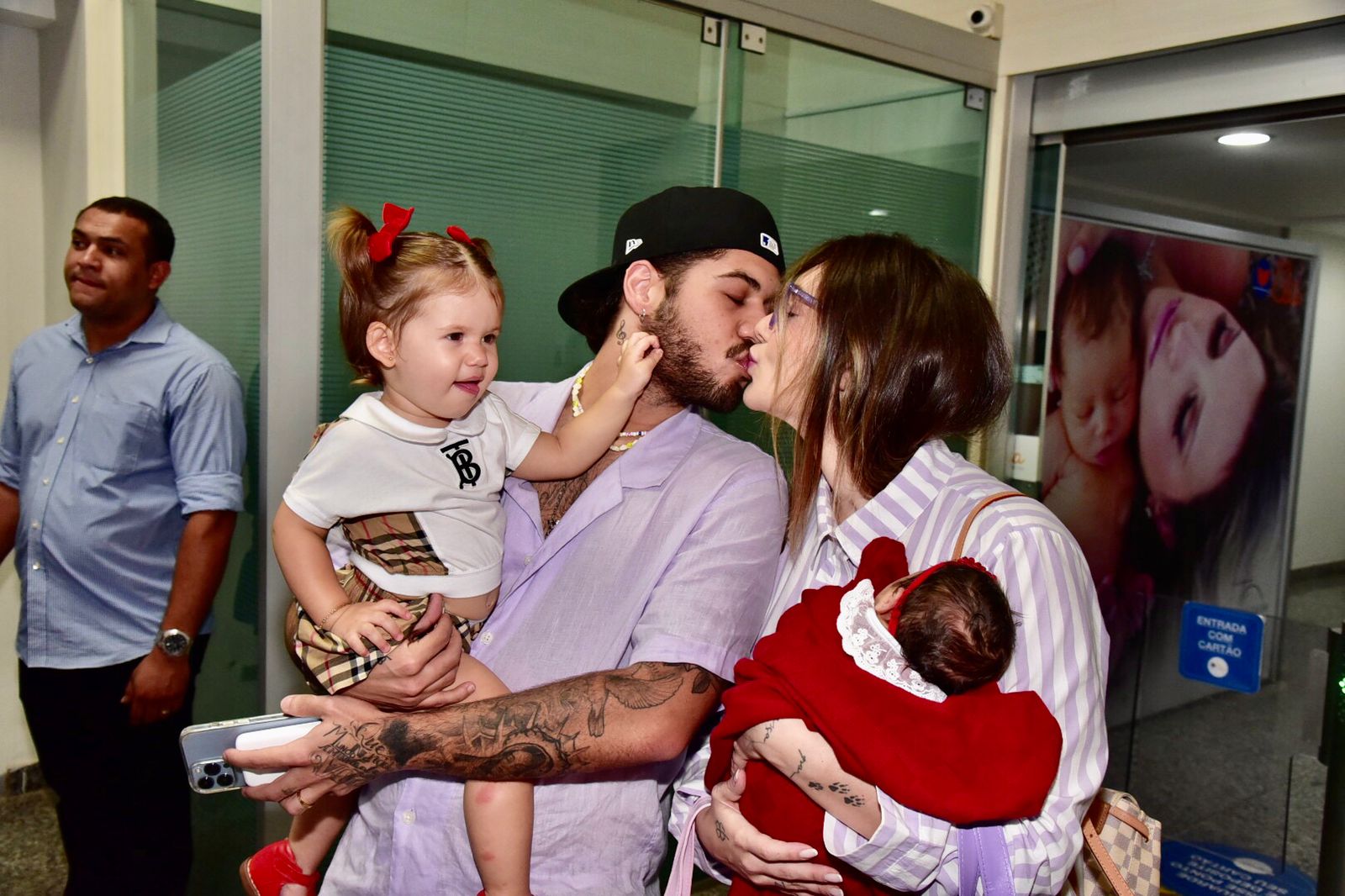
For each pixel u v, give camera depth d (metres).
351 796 1.46
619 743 1.12
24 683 2.35
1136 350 2.67
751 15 2.36
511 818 1.20
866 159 2.65
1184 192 2.54
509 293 2.11
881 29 2.58
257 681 1.98
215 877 2.22
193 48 2.16
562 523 1.32
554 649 1.28
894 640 1.09
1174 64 2.48
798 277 1.28
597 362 1.47
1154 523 2.66
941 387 1.19
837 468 1.28
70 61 2.94
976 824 1.01
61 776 2.35
